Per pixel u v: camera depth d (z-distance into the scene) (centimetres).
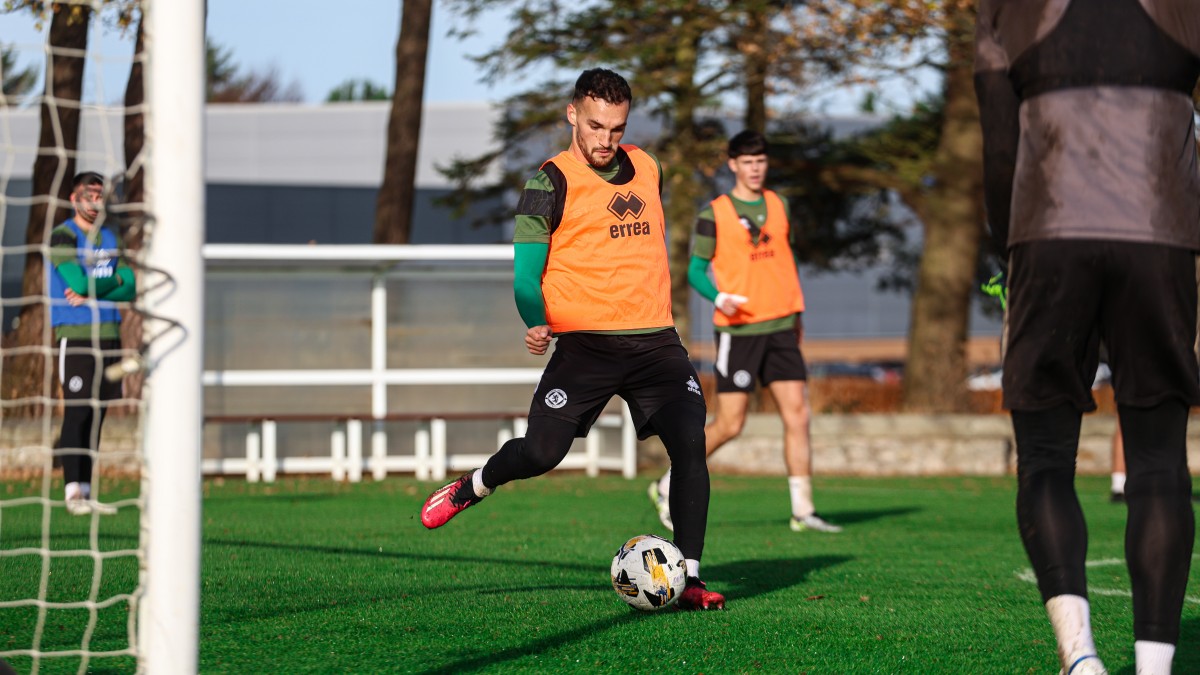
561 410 673
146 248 410
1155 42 448
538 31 2731
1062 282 446
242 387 1931
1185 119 456
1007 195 470
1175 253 445
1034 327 456
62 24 1459
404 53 2442
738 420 1191
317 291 1955
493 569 847
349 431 1916
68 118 1641
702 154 2764
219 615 641
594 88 652
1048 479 457
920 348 2919
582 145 667
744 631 605
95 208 458
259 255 1817
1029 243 453
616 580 658
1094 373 474
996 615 662
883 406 2556
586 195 667
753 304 1173
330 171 6638
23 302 484
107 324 1184
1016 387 461
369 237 5525
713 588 777
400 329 1980
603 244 669
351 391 1962
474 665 524
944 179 2936
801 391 1203
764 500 1593
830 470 2255
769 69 2716
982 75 474
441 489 722
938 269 2942
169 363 409
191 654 411
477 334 1994
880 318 7612
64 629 585
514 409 2019
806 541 1096
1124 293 445
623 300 671
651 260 680
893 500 1644
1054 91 451
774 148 3094
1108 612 683
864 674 516
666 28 2644
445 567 855
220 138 6581
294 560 886
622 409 1977
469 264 1988
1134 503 454
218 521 1215
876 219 3450
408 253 1848
